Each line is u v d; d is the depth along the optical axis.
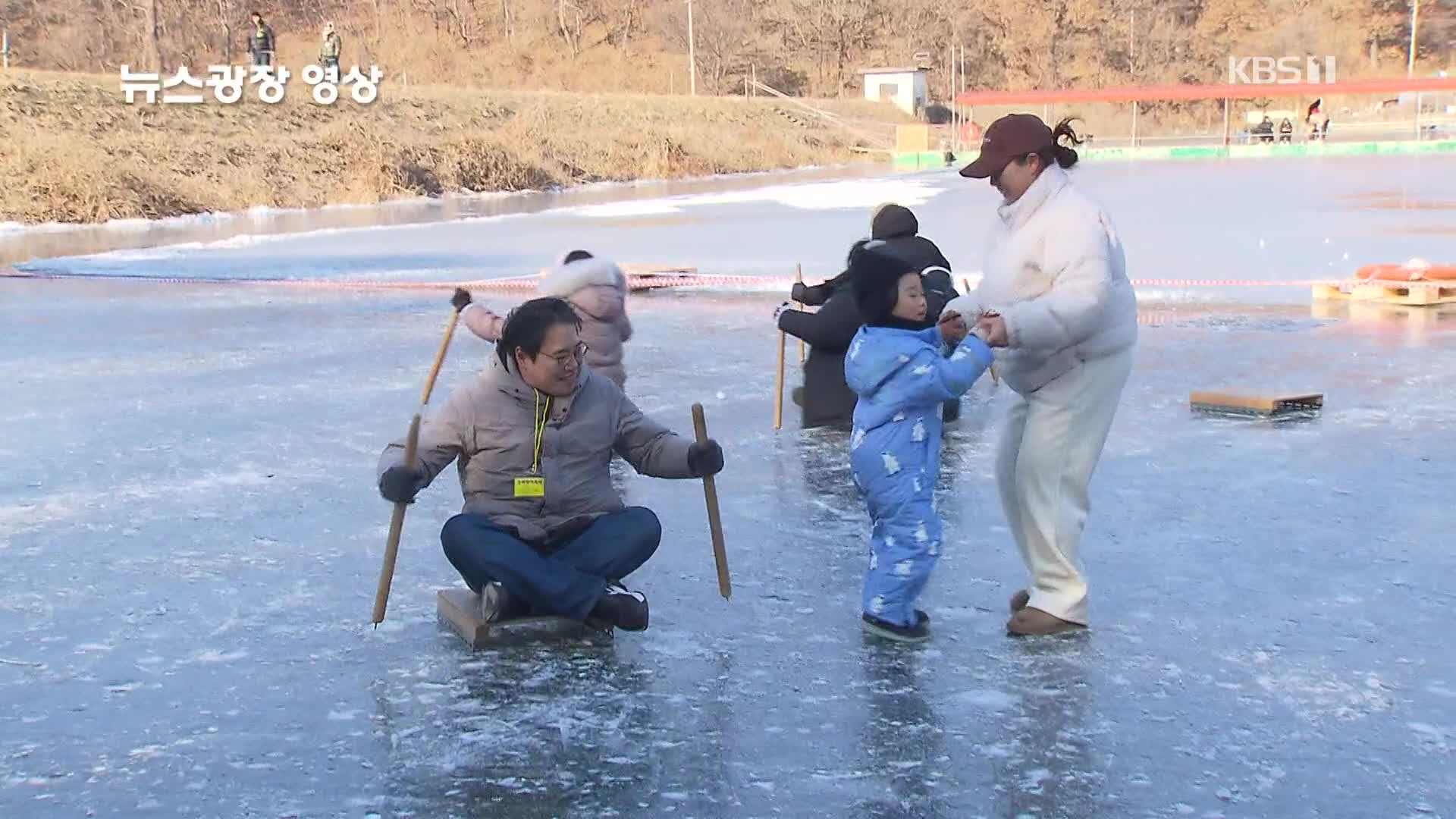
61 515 7.09
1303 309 14.91
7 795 4.01
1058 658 5.05
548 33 99.44
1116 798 3.96
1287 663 4.98
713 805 3.93
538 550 5.33
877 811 3.89
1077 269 4.95
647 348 12.78
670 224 29.08
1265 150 60.16
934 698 4.69
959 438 9.02
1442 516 6.84
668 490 7.61
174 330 14.16
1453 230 23.36
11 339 13.53
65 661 5.07
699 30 98.50
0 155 32.22
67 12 80.50
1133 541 6.49
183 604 5.71
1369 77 114.38
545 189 47.25
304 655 5.12
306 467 8.12
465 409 5.29
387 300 16.92
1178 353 12.02
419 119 50.09
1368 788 4.01
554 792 4.02
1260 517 6.86
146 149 36.56
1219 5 120.38
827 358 9.21
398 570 6.18
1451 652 5.07
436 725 4.48
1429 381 10.52
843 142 73.06
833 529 6.79
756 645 5.21
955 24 108.94
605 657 5.09
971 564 6.21
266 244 25.38
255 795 4.00
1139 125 96.56
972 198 34.88
